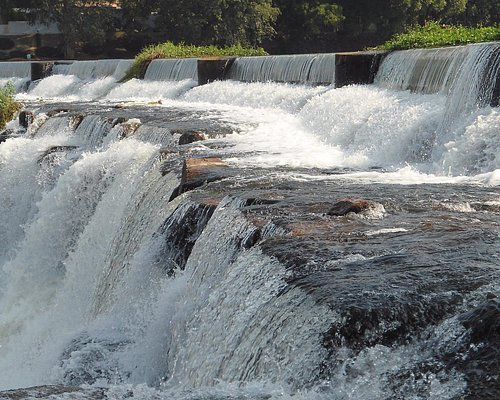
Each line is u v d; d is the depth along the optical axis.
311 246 8.85
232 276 8.98
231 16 66.50
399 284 7.38
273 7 69.50
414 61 20.47
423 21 71.62
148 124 22.38
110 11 69.88
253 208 11.28
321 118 21.47
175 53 41.66
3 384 13.18
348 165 16.42
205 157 17.02
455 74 17.61
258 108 27.17
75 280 16.88
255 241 10.12
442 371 6.21
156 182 15.63
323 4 69.00
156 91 35.25
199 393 6.43
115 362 10.94
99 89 40.00
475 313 6.63
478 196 12.00
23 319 17.67
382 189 12.81
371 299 7.04
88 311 15.21
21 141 24.31
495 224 9.94
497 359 6.16
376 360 6.46
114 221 16.58
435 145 16.30
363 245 8.85
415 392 6.05
